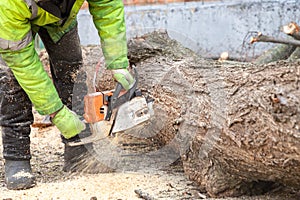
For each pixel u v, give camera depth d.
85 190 6.07
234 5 12.69
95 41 13.20
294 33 8.84
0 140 8.52
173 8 13.02
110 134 5.54
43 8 5.10
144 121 5.45
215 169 5.80
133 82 5.49
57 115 5.48
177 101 6.10
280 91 4.82
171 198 5.89
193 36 12.93
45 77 5.42
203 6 12.88
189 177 6.28
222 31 12.79
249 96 5.16
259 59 10.15
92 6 5.45
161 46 7.49
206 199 5.79
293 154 4.77
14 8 5.01
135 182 6.38
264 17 12.52
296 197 5.73
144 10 13.16
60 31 5.92
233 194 5.80
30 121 6.24
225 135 5.28
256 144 4.98
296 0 12.34
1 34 5.09
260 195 5.84
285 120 4.74
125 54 5.52
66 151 6.91
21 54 5.26
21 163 6.23
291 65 5.24
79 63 6.37
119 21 5.49
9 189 6.15
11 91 6.01
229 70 5.98
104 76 6.28
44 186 6.24
